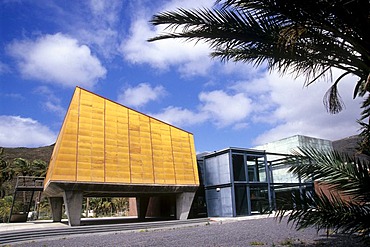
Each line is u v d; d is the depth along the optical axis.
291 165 4.95
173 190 25.08
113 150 23.06
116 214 58.94
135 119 25.48
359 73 5.67
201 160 31.55
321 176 4.55
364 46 5.08
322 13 4.98
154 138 25.94
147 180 23.72
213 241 12.14
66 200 20.22
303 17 5.03
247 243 10.96
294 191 4.77
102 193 24.31
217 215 28.55
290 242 10.36
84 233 19.02
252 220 22.59
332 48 5.73
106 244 13.20
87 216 51.09
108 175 21.97
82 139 21.98
